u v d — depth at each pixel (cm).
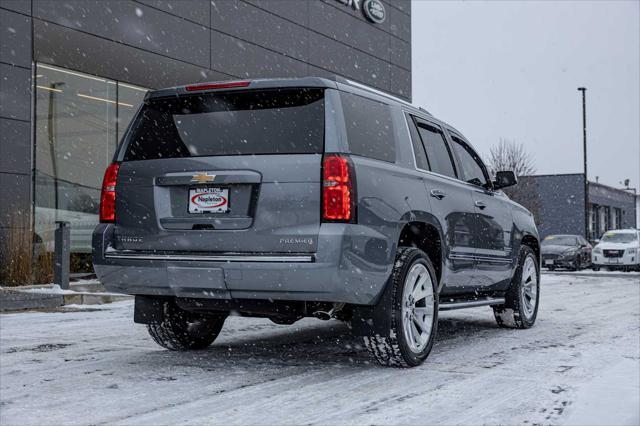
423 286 539
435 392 436
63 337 689
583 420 368
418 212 535
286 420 370
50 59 1358
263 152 482
